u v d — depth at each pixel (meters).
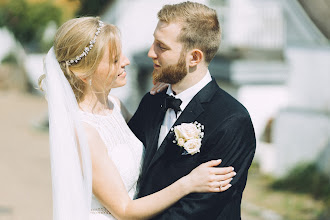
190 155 2.17
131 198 2.43
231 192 2.13
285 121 7.44
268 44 7.71
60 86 2.24
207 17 2.19
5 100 16.73
